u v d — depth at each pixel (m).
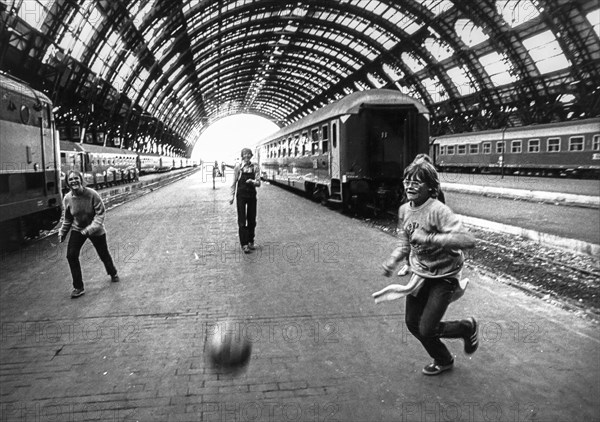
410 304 3.19
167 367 3.34
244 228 7.54
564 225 10.42
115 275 5.85
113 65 31.72
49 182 9.68
